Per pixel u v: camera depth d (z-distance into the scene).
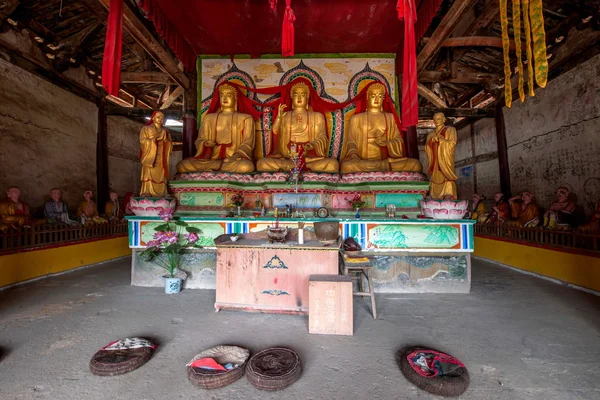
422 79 7.94
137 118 10.56
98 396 2.09
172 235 4.45
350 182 5.70
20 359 2.57
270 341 2.90
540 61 2.40
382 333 3.09
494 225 7.03
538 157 7.21
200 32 6.07
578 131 6.14
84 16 6.55
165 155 5.22
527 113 7.55
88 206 7.00
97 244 6.84
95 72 8.09
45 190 6.74
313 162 5.85
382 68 6.82
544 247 5.44
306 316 3.51
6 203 5.36
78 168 7.67
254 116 6.87
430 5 4.91
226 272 3.63
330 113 6.84
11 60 5.97
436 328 3.21
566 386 2.21
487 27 6.71
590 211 5.88
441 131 4.93
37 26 6.27
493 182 9.42
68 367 2.44
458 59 8.10
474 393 2.12
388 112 6.59
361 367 2.46
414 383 2.22
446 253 4.55
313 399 2.06
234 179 5.58
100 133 8.38
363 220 4.58
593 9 5.48
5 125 5.86
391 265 4.57
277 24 5.82
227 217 4.78
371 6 5.39
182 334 3.04
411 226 4.57
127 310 3.72
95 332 3.10
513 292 4.53
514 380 2.28
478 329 3.20
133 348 2.60
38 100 6.57
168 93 9.75
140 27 5.31
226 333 3.07
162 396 2.09
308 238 4.03
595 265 4.43
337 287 3.07
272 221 4.71
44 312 3.67
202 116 6.91
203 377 2.17
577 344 2.86
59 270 5.81
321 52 6.83
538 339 2.96
